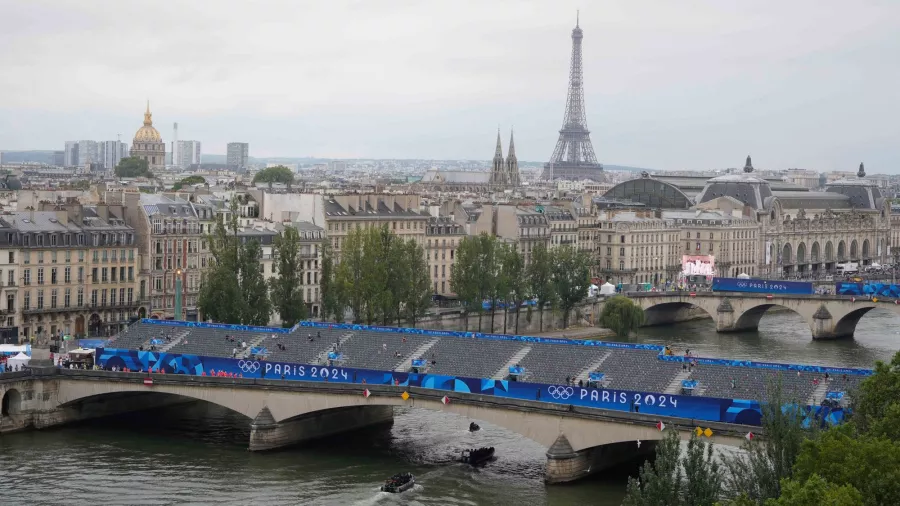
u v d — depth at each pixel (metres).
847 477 165.75
